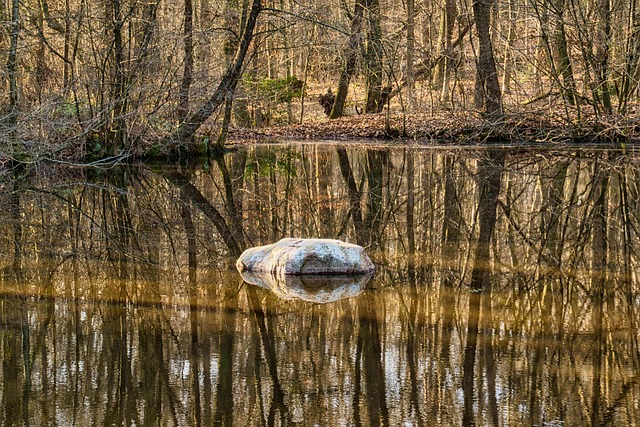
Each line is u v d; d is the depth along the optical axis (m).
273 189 13.96
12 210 11.73
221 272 7.71
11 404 4.43
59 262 8.29
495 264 7.99
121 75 16.75
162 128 18.38
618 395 4.45
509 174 15.09
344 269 7.48
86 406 4.37
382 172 16.00
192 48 17.84
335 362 5.06
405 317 6.05
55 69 17.86
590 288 7.02
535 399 4.42
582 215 10.78
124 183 14.74
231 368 4.97
